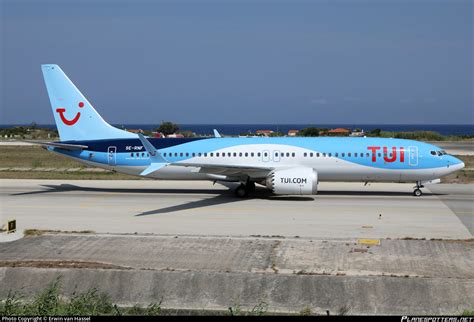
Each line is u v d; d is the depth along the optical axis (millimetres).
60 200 55844
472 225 43094
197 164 52906
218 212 48812
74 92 60969
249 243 35938
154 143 60125
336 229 41469
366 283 28469
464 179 74438
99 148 60344
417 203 54031
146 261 32188
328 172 58375
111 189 64375
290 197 58031
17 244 35812
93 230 41062
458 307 27297
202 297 28766
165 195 59469
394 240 36875
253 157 58594
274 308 28203
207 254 33531
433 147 58469
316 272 30156
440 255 33281
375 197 58156
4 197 57938
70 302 27047
